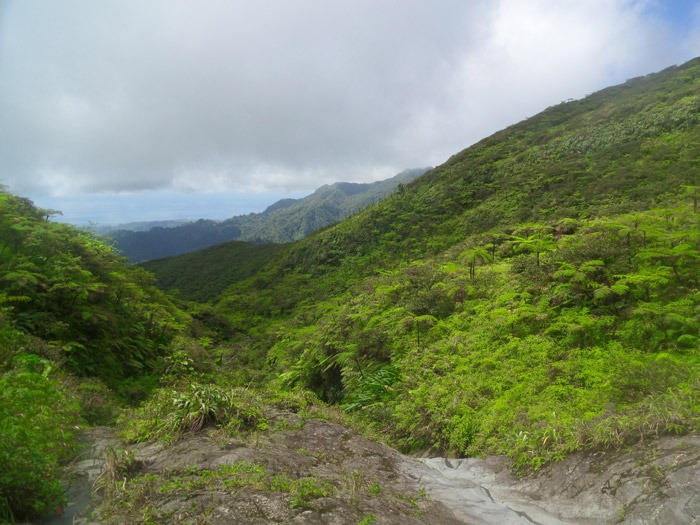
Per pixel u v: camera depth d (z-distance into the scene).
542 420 5.69
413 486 4.34
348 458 4.79
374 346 11.96
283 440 4.91
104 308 15.53
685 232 10.02
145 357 16.97
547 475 4.45
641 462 3.81
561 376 7.14
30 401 4.27
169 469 3.70
